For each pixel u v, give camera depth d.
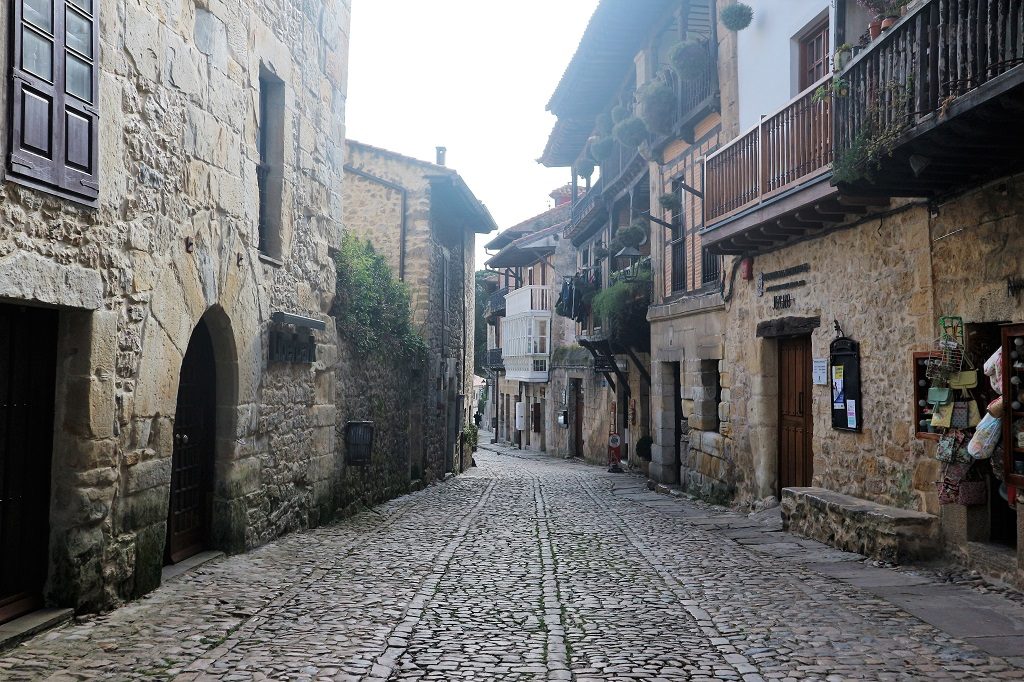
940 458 7.38
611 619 5.83
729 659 4.86
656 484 17.16
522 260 37.84
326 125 10.68
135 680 4.38
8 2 4.65
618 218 21.80
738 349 12.98
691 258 15.34
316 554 8.24
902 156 6.86
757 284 12.15
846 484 9.55
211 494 7.99
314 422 10.22
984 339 7.30
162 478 6.55
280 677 4.46
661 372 17.28
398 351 14.96
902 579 7.11
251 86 8.36
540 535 10.00
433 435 19.66
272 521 8.95
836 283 9.80
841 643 5.19
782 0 11.38
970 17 5.90
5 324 5.17
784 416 11.84
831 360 9.85
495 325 49.41
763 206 10.16
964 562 7.32
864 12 9.28
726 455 13.56
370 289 13.23
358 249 13.03
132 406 6.09
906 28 6.71
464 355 25.52
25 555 5.36
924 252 8.02
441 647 5.10
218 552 7.89
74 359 5.53
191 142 7.02
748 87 12.50
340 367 11.44
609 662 4.81
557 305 25.97
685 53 13.88
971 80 5.80
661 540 9.59
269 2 8.84
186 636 5.23
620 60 19.53
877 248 8.90
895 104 6.71
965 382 7.22
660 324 17.16
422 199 19.52
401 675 4.55
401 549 8.72
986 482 7.32
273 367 9.02
